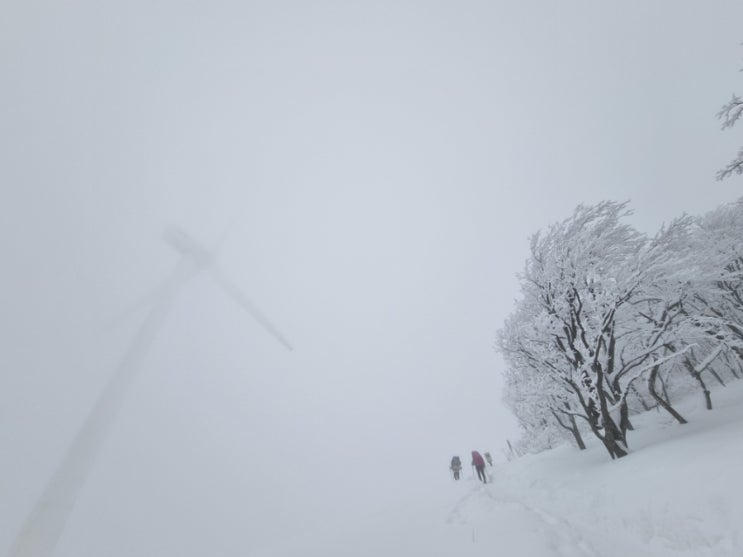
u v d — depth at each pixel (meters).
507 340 14.68
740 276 15.37
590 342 12.17
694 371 13.77
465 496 11.99
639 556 5.43
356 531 10.19
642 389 17.84
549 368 12.72
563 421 18.80
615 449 10.69
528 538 5.91
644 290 12.05
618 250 13.71
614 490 7.95
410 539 7.53
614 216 13.39
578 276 12.26
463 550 5.96
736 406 11.97
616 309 12.09
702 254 12.77
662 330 12.02
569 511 8.44
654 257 12.28
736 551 4.35
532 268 13.81
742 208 17.05
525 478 14.04
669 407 12.85
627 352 14.01
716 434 8.05
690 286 12.94
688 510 5.52
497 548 5.68
